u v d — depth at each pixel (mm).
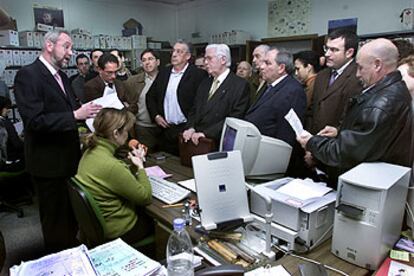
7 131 3156
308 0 5297
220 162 1390
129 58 6648
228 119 1857
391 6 4375
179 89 2844
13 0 5676
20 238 2701
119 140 1734
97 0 6688
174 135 2898
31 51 5199
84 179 1640
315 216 1248
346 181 1159
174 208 1646
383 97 1251
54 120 1893
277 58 2039
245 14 6336
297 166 1966
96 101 2068
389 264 1148
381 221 1102
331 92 2137
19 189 3430
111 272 1103
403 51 1771
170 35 7934
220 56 2371
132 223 1727
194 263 1168
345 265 1177
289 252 1256
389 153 1338
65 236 2238
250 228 1387
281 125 1982
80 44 5887
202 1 7188
